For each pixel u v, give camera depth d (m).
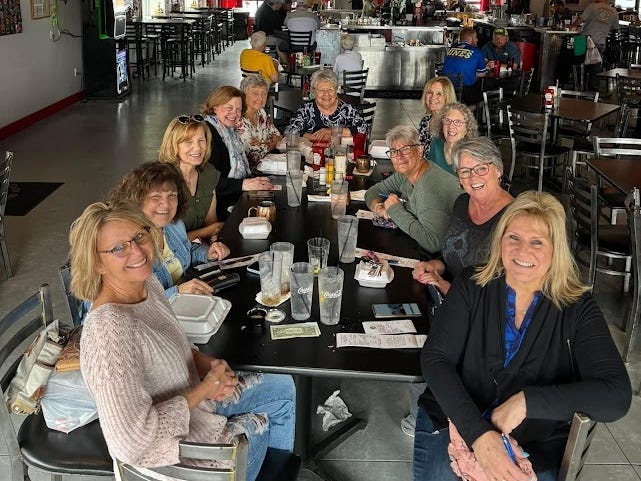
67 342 1.85
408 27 11.41
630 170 3.86
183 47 11.68
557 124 5.71
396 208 2.81
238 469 1.42
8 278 3.95
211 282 2.22
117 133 7.74
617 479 2.42
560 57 10.78
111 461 1.76
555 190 5.88
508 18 12.89
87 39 9.53
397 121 8.68
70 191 5.60
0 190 3.80
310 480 2.35
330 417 2.67
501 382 1.77
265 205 2.95
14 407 1.79
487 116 6.27
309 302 2.02
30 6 7.99
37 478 2.32
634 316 3.13
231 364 1.78
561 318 1.74
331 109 4.58
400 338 1.92
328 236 2.74
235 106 3.66
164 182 2.36
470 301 1.82
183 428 1.49
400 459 2.49
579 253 4.34
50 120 8.35
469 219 2.47
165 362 1.55
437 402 1.87
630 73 7.53
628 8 15.39
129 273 1.57
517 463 1.60
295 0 14.28
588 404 1.62
